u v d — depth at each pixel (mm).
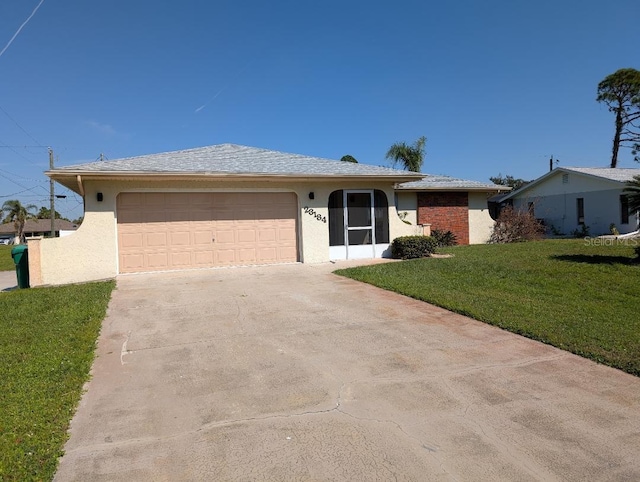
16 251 11109
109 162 12039
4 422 3588
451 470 3076
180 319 7074
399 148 27844
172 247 12000
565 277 10117
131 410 3990
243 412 3943
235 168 12461
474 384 4543
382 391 4371
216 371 4910
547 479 2984
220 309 7680
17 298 8820
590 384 4547
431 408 4016
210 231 12367
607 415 3885
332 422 3752
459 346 5711
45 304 8102
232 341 5945
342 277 10719
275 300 8320
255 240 12836
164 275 11344
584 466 3131
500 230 21859
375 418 3822
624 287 9000
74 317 7043
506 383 4570
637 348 5457
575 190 26125
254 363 5137
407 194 20000
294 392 4352
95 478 2979
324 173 12812
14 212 69500
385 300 8258
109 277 11219
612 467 3119
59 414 3812
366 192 14094
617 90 37375
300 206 13172
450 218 20766
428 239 14172
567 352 5465
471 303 7742
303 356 5355
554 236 26297
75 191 14227
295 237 13281
